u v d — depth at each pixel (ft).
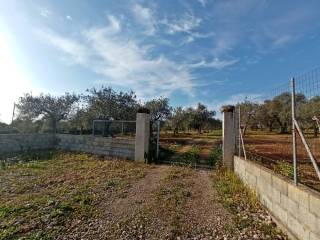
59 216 15.66
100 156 40.60
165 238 13.17
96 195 20.16
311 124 14.21
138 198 19.76
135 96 74.23
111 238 13.07
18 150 43.68
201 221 15.40
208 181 25.68
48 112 70.13
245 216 15.97
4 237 12.78
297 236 11.80
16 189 21.44
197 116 131.95
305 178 16.16
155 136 42.06
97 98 70.13
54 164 33.42
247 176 21.72
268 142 46.21
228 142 31.30
